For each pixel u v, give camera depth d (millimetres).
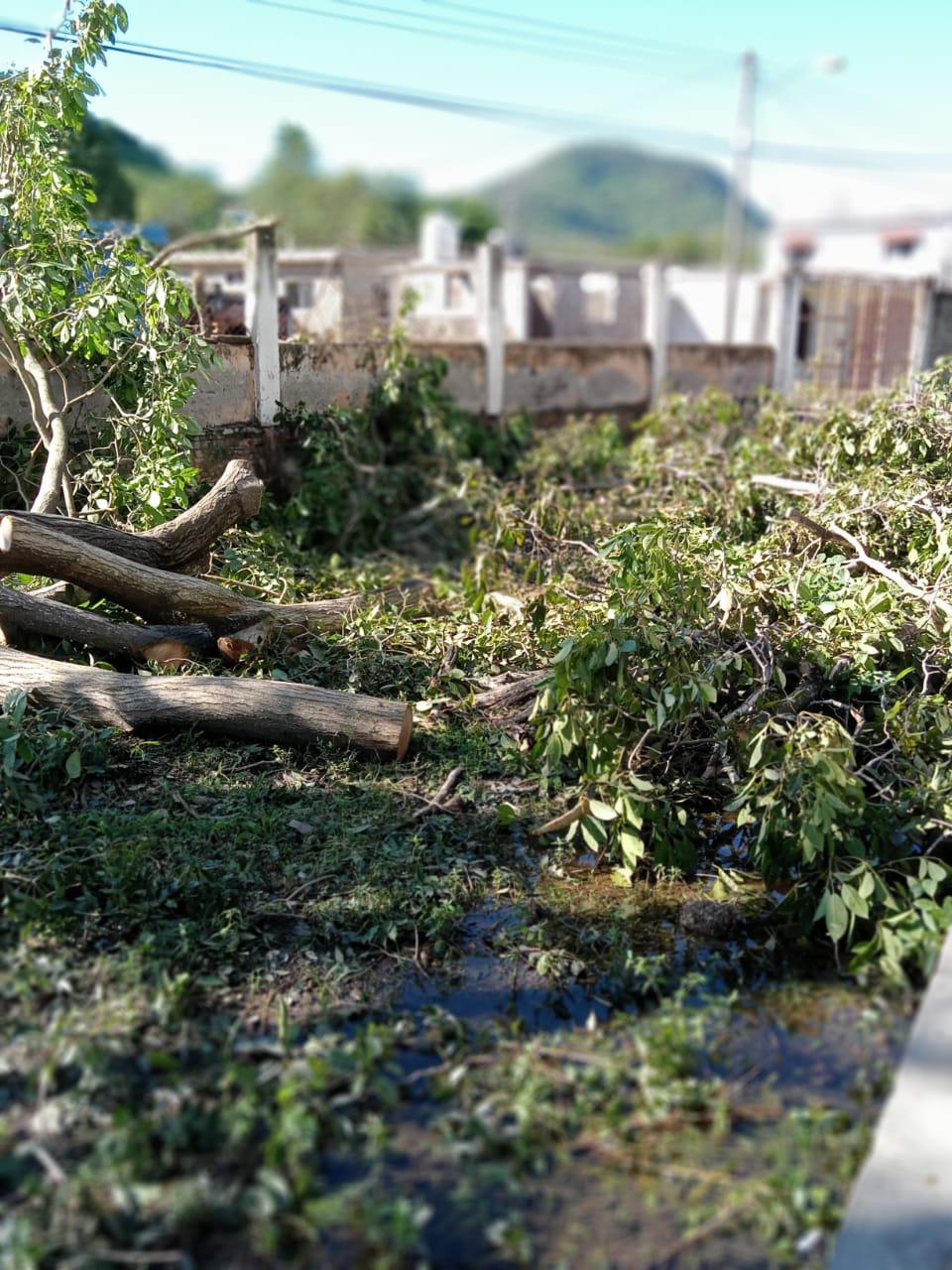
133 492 6824
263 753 5199
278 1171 2764
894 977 3740
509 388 11336
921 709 4895
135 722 5078
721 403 10688
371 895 4266
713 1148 2971
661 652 4953
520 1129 2988
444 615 6996
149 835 4379
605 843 4816
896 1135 2855
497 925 4234
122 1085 3066
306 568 7594
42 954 3658
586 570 7105
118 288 6441
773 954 4082
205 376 7148
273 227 8305
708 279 18016
